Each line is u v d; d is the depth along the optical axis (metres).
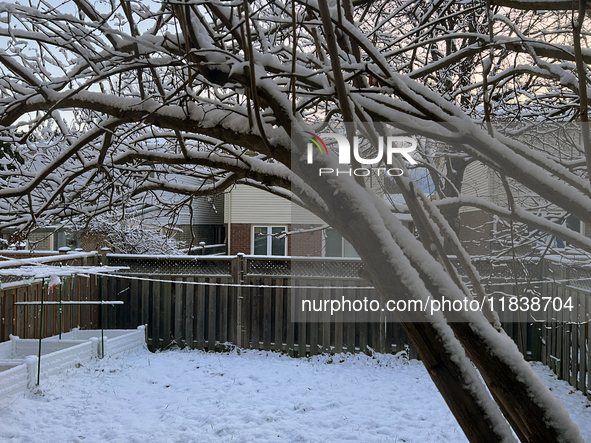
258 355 7.97
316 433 5.09
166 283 8.42
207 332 8.33
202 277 8.37
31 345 6.92
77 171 3.77
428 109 1.88
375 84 2.43
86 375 6.54
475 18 3.78
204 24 2.26
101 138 4.71
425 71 2.74
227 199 13.23
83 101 2.76
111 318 8.59
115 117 2.86
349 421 5.42
